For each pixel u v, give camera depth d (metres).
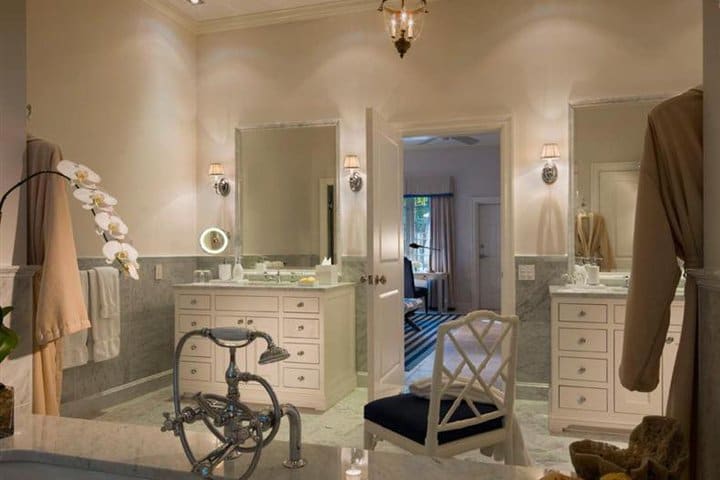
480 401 2.29
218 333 1.03
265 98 4.64
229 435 1.03
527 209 4.02
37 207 1.98
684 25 3.70
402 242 4.19
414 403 2.32
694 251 1.54
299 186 4.56
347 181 4.44
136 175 4.10
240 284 4.20
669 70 3.73
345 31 4.43
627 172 3.83
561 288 3.58
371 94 4.36
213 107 4.78
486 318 2.13
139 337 4.10
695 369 1.54
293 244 4.57
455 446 2.09
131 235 4.04
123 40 3.99
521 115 4.03
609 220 3.87
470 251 8.84
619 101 3.82
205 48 4.80
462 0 4.14
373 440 2.37
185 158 4.69
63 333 1.96
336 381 3.99
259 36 4.66
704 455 1.47
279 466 1.05
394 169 4.04
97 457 1.12
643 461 1.06
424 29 4.23
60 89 3.45
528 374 4.00
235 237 4.71
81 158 3.60
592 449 1.17
